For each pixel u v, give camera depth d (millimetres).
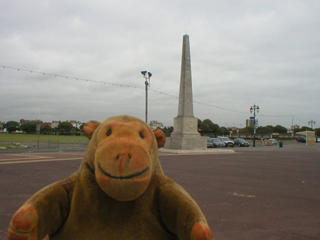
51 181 8688
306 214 5676
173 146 23922
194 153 21906
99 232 1643
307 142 47281
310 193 7660
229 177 10102
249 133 83750
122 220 1669
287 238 4395
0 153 19844
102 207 1670
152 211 1733
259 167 13203
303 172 11734
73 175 1845
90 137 1931
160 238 1707
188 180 9344
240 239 4332
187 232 1521
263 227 4871
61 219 1697
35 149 25594
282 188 8297
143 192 1592
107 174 1437
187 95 23672
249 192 7641
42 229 1560
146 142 1679
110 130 1685
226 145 39094
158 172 1864
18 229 1401
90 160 1735
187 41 23344
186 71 23500
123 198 1480
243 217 5410
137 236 1655
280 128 118125
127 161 1435
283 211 5863
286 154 22344
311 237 4445
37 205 1523
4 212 5461
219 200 6695
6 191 7301
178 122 24078
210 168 12492
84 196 1695
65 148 27609
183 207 1597
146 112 24844
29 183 8367
